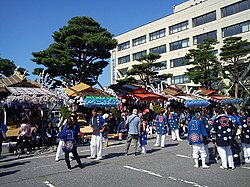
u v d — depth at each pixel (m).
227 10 39.47
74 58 27.25
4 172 7.32
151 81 34.47
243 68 33.84
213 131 7.23
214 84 39.59
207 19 42.22
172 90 21.36
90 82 29.31
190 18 44.69
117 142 13.60
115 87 19.67
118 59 59.88
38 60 25.50
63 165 8.02
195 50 34.44
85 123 15.98
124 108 18.84
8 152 11.08
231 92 35.06
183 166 7.59
